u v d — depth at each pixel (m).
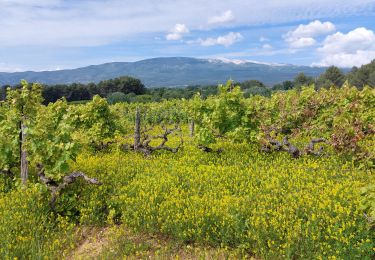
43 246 7.80
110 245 7.98
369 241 6.64
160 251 7.64
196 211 8.20
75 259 7.51
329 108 17.11
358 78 113.31
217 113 14.06
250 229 7.46
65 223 8.90
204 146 14.33
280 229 7.36
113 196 9.66
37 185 9.33
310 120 16.94
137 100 84.12
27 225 8.34
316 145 14.78
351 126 12.66
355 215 7.28
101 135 16.58
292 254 6.84
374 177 10.11
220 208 8.27
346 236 6.79
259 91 78.38
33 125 10.33
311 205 8.08
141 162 13.43
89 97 115.94
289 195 8.77
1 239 7.57
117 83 124.69
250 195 9.16
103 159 14.05
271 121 16.75
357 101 16.28
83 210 9.13
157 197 9.39
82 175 9.52
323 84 102.56
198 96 15.13
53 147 9.38
